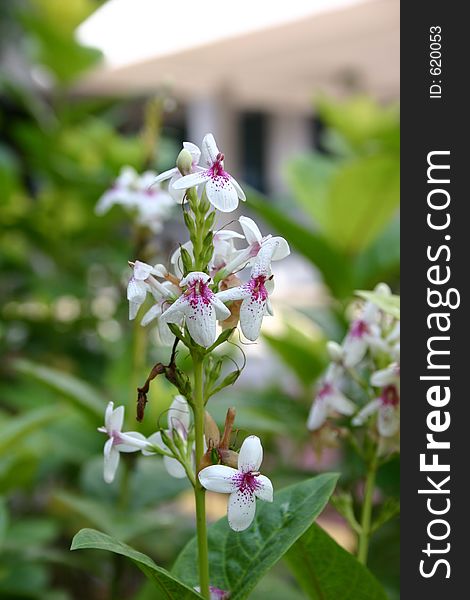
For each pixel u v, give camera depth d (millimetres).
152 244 839
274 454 1052
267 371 1566
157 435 500
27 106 1295
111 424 480
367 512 559
